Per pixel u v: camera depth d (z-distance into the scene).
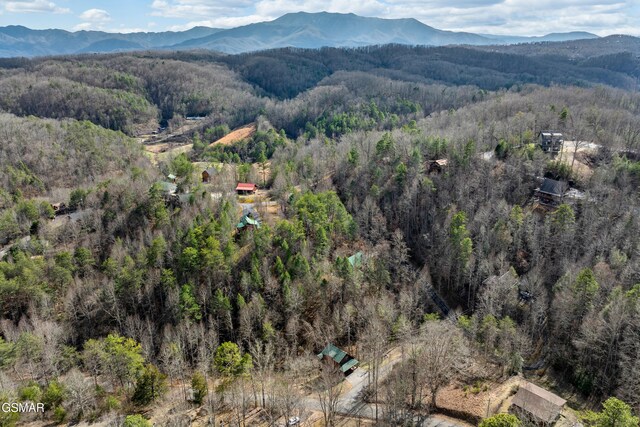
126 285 102.12
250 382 82.88
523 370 87.56
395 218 137.12
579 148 156.88
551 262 113.25
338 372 85.44
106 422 74.19
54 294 106.31
